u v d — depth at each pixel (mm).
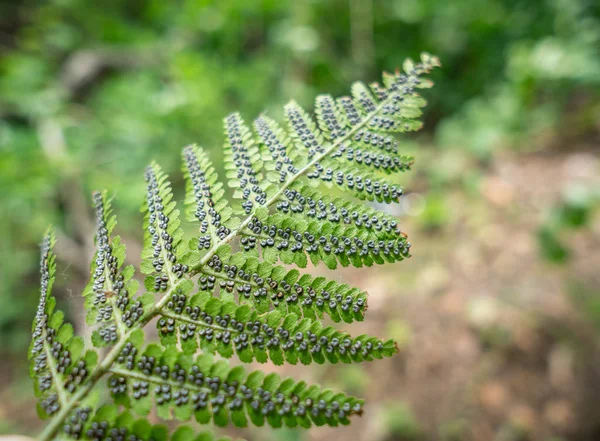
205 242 181
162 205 188
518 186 683
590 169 683
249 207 189
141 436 141
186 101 586
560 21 902
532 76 789
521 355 472
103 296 168
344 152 196
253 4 751
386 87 204
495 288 540
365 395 465
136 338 157
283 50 743
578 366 454
